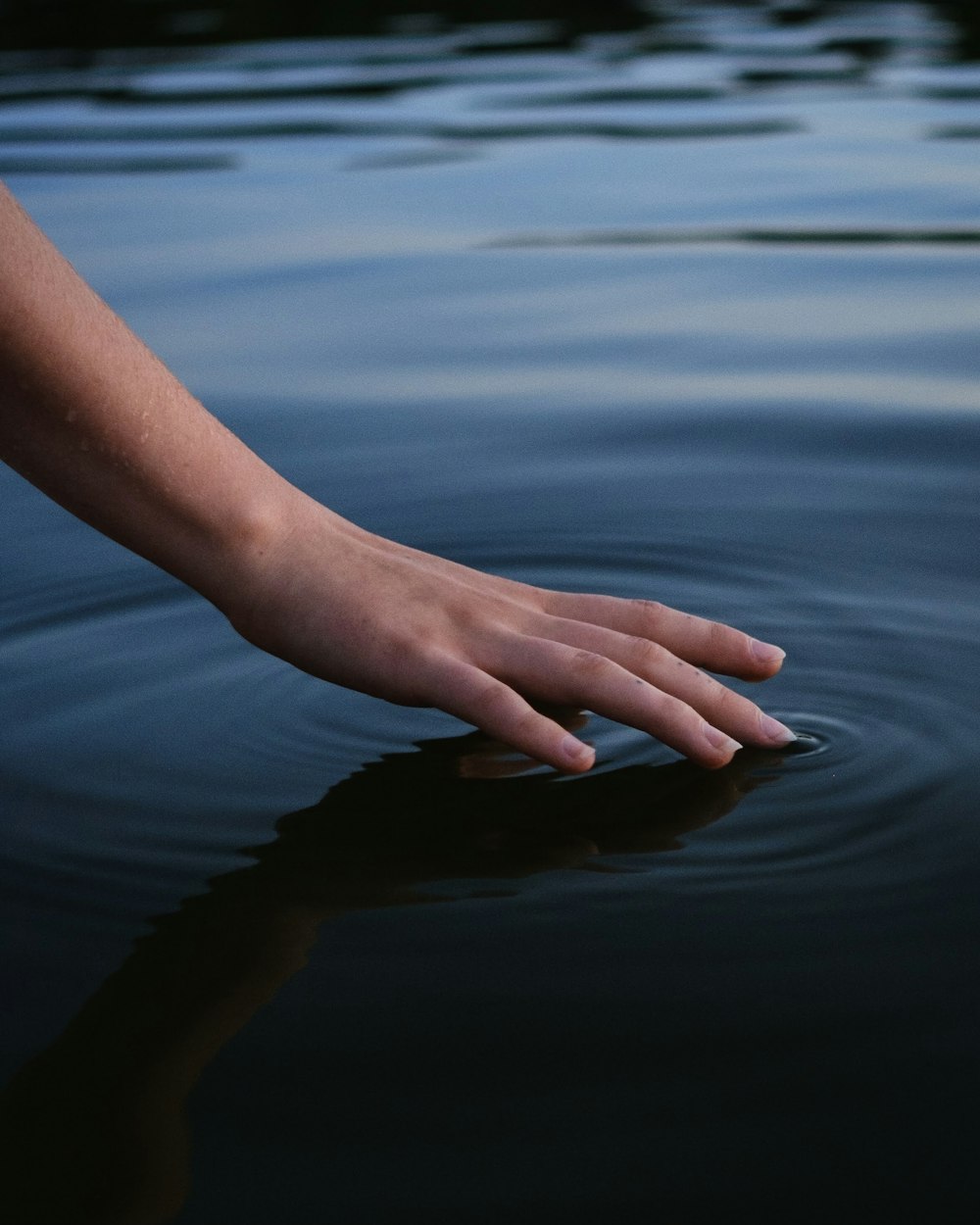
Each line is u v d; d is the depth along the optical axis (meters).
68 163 2.35
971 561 0.96
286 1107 0.62
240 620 0.79
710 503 1.06
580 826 0.74
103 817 0.75
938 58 3.27
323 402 1.27
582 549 1.00
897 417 1.20
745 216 1.93
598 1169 0.60
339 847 0.73
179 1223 0.58
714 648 0.81
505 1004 0.65
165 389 0.76
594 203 2.02
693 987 0.66
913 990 0.65
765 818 0.74
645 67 3.32
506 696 0.76
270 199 2.07
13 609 0.93
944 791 0.75
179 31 4.18
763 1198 0.59
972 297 1.53
